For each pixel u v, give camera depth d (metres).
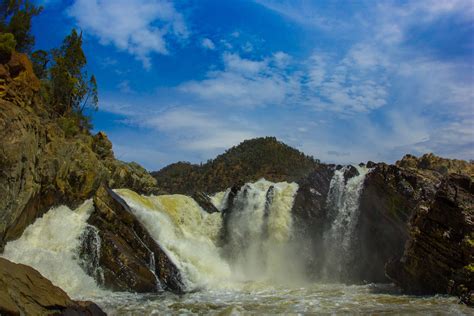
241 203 39.97
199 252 35.19
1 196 22.59
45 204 28.36
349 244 32.84
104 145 46.62
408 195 28.62
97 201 28.69
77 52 47.97
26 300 11.48
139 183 47.72
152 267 27.77
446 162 32.91
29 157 25.17
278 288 28.17
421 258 23.72
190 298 24.27
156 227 32.41
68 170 30.88
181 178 75.94
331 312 18.56
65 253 26.34
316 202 35.84
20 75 28.80
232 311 19.38
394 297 22.17
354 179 33.59
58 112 43.94
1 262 12.23
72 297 23.61
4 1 39.56
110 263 26.27
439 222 23.23
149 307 21.25
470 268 20.97
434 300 20.52
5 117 23.30
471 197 22.86
